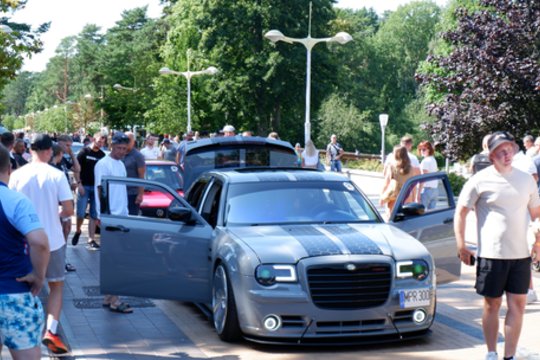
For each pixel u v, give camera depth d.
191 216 8.27
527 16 25.36
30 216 4.92
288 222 8.30
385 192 11.91
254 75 59.34
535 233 6.83
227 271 7.48
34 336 4.94
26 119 157.50
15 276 4.88
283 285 7.14
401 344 7.57
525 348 7.16
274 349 7.40
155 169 15.60
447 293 10.07
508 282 6.58
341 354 7.20
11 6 23.89
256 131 64.44
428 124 26.72
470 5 49.84
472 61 25.41
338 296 7.15
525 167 10.33
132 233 8.22
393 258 7.35
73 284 10.77
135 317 8.84
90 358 7.08
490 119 24.61
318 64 60.47
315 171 9.58
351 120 74.62
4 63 22.09
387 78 103.19
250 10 59.19
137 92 67.88
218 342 7.68
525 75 24.05
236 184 8.73
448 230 8.77
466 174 33.09
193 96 59.25
